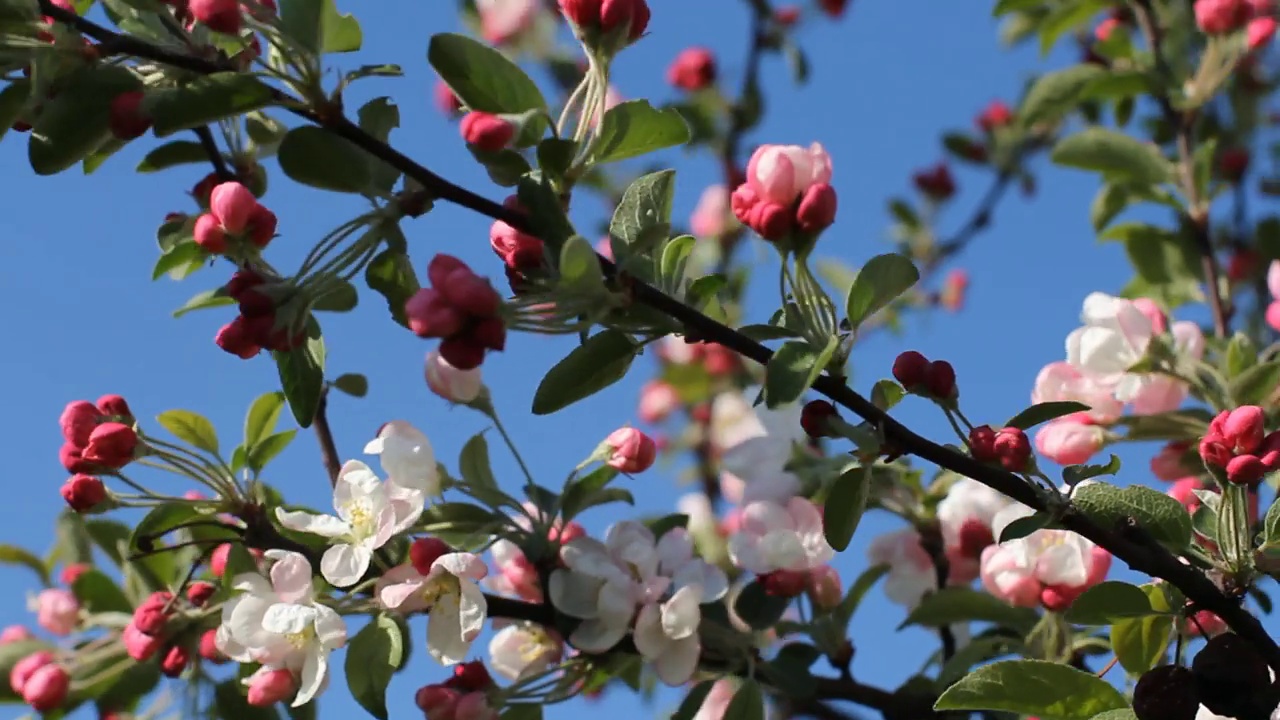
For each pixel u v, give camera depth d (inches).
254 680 41.6
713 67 70.8
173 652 43.9
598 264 38.9
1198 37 56.6
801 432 47.7
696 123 68.9
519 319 39.0
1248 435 39.8
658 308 39.5
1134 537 39.5
